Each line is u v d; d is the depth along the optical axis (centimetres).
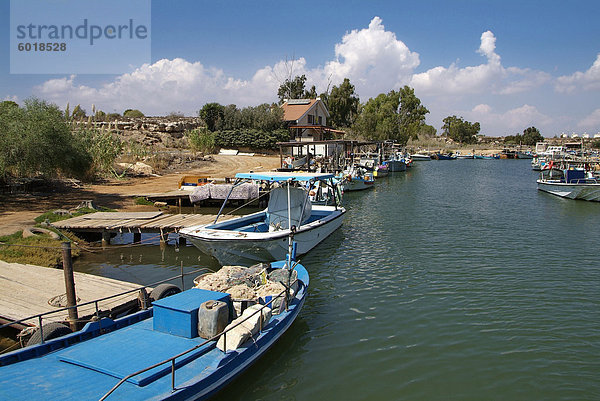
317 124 6247
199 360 677
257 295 865
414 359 861
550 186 3297
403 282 1280
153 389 592
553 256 1545
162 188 2830
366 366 838
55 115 2331
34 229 1577
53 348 693
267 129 5553
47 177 2561
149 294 971
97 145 3117
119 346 699
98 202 2339
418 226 2075
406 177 4988
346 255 1554
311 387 770
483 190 3612
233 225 1536
